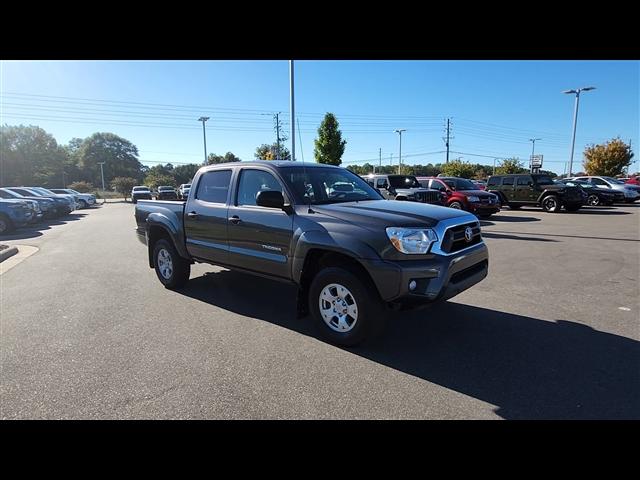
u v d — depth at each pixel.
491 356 3.80
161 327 4.63
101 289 6.36
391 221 3.69
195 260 5.95
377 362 3.69
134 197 45.88
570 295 5.71
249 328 4.56
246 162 5.03
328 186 4.85
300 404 3.03
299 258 4.17
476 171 56.53
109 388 3.29
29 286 6.67
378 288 3.62
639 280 6.51
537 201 19.56
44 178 85.25
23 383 3.39
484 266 4.32
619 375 3.43
